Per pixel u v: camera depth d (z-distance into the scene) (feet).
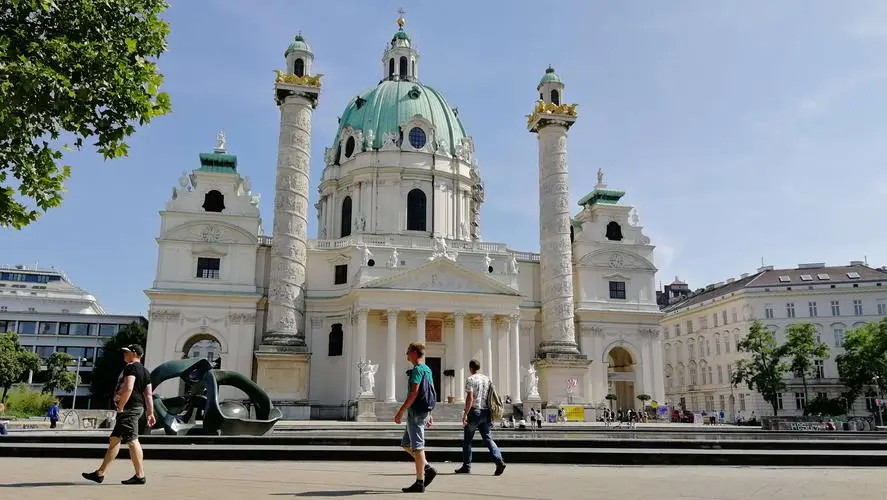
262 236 222.07
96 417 158.10
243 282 211.20
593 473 51.11
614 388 244.22
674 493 39.19
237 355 206.69
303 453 61.21
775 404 233.96
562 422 198.08
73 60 60.80
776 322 285.23
